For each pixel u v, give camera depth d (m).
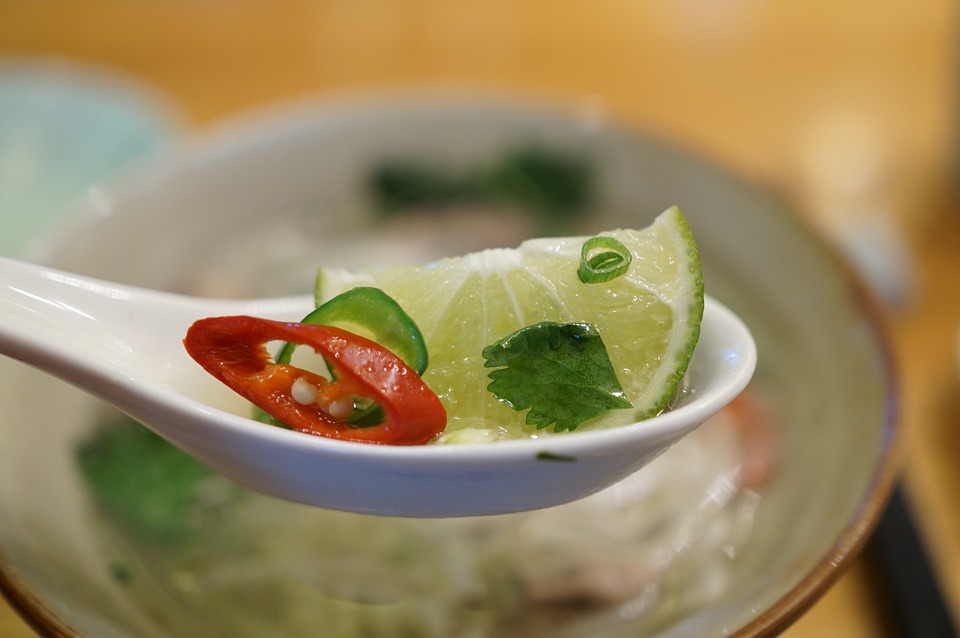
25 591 0.16
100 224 0.22
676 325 0.16
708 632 0.16
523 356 0.16
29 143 0.30
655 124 0.32
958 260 0.26
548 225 0.24
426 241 0.24
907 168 0.30
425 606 0.18
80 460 0.19
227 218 0.24
